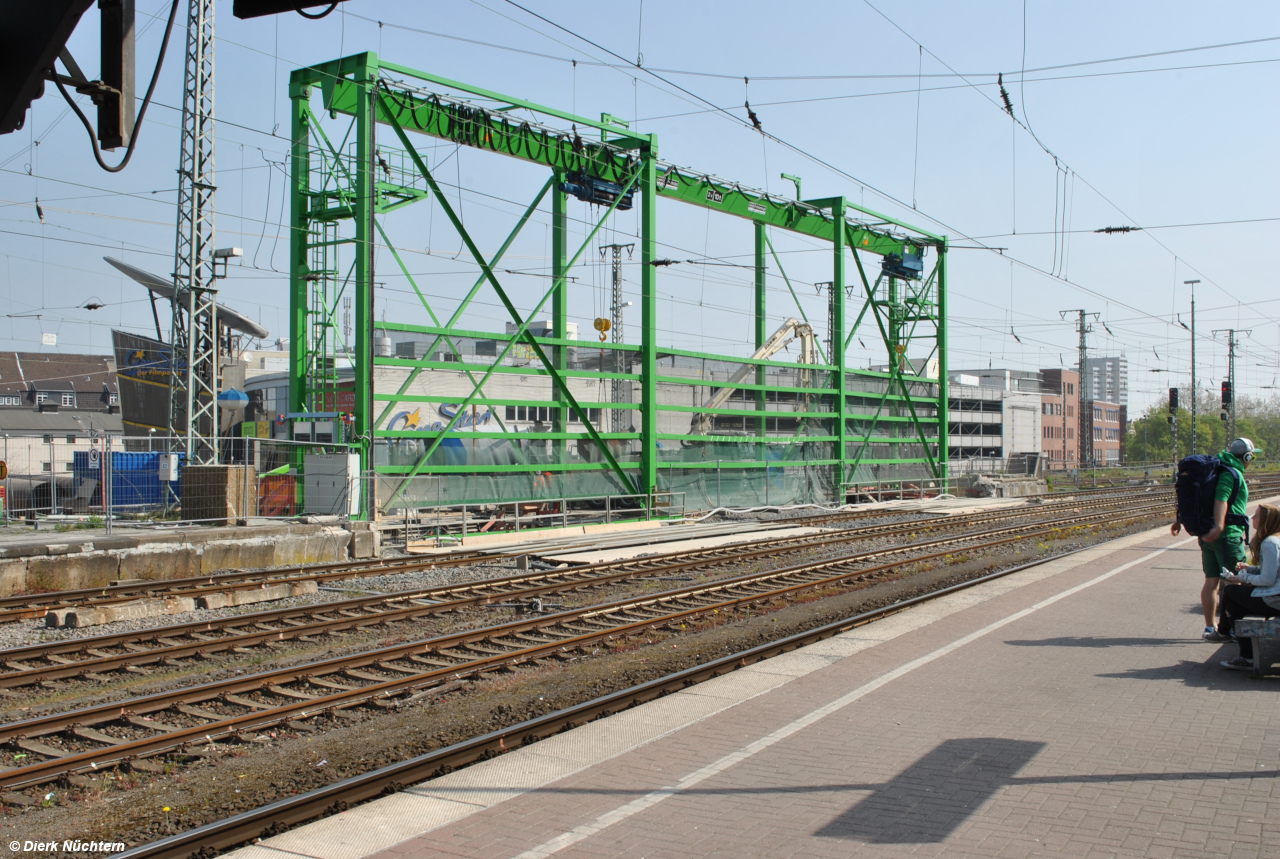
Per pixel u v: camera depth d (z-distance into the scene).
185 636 11.68
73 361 70.62
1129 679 8.15
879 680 8.34
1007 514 34.12
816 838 4.93
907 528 27.23
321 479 22.70
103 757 7.00
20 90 3.65
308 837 5.22
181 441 22.14
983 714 7.16
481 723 8.06
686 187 31.70
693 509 31.70
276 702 8.73
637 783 5.87
